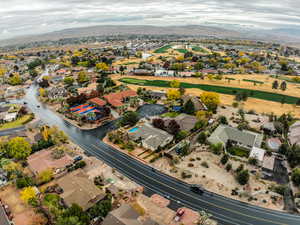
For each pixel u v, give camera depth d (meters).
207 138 106.62
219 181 80.75
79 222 57.53
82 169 87.12
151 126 117.81
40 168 85.75
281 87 183.25
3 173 84.25
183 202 71.56
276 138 109.50
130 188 77.19
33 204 67.06
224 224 63.66
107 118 135.25
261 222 64.38
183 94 172.12
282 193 74.19
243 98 162.62
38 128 124.75
